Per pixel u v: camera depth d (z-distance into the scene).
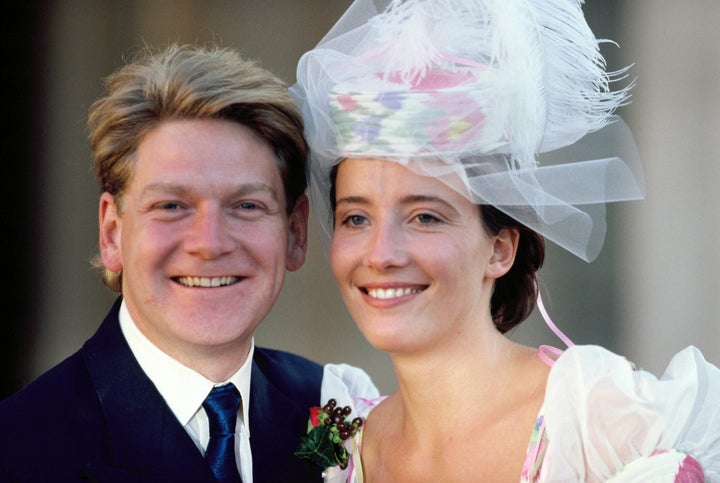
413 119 2.58
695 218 6.99
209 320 2.77
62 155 6.64
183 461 2.75
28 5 6.54
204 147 2.74
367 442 2.97
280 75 6.68
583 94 2.76
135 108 2.75
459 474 2.68
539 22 2.73
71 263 6.68
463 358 2.72
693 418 2.47
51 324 6.67
